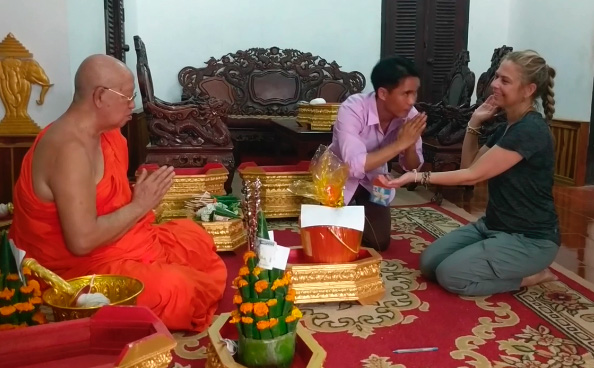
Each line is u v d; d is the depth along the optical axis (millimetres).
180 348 2064
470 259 2562
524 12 6301
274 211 3865
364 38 6434
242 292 1620
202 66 6191
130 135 5238
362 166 2760
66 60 3572
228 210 3230
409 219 4000
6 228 2516
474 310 2455
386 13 6422
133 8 5770
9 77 3494
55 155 2016
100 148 2189
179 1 6062
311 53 6355
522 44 6359
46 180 2043
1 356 1382
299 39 6324
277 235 3566
